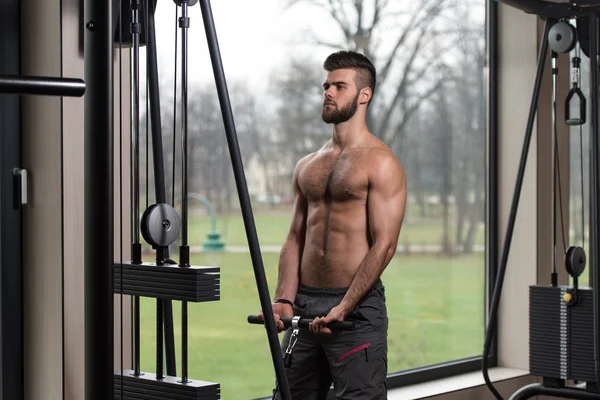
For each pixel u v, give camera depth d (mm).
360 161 2779
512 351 4352
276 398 2838
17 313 2508
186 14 2219
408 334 3955
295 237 2943
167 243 2229
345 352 2715
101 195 1798
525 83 4309
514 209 3531
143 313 2910
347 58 2852
